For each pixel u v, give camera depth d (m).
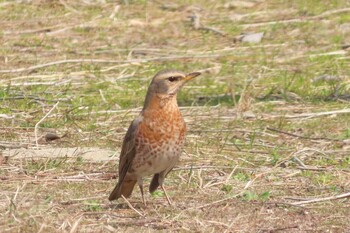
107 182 12.47
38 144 14.26
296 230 10.67
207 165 13.34
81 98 16.94
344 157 13.89
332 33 22.02
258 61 19.97
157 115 10.94
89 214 11.07
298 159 13.48
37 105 16.36
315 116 16.11
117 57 20.00
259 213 11.21
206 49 20.88
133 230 10.52
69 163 13.23
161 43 21.33
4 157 13.35
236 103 16.86
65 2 23.67
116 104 16.67
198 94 17.64
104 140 14.57
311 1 24.52
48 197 11.60
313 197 11.95
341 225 10.87
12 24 22.14
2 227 10.25
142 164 11.07
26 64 19.23
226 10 24.00
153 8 23.78
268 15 23.45
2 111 15.88
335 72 19.14
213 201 11.68
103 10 23.50
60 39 21.19
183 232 10.47
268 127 15.41
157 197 11.93
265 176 12.89
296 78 18.61
